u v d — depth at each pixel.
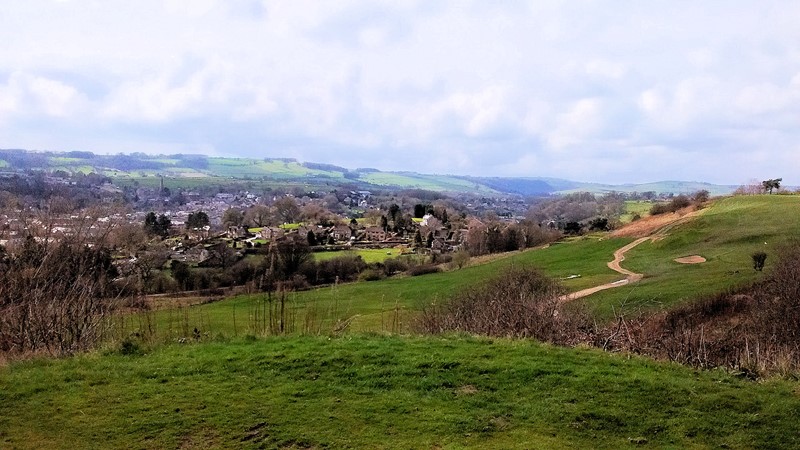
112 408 8.89
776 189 69.62
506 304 16.59
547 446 7.74
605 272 43.94
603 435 8.16
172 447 7.74
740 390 9.69
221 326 21.42
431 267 65.88
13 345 12.60
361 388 9.66
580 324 15.42
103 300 14.92
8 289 13.69
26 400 9.21
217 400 9.15
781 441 8.06
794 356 13.73
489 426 8.33
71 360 11.12
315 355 11.08
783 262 28.58
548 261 55.09
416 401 9.15
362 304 40.91
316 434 8.04
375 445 7.73
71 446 7.75
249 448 7.71
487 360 10.88
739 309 24.98
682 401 9.18
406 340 12.46
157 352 11.77
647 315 23.64
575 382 9.85
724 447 7.90
